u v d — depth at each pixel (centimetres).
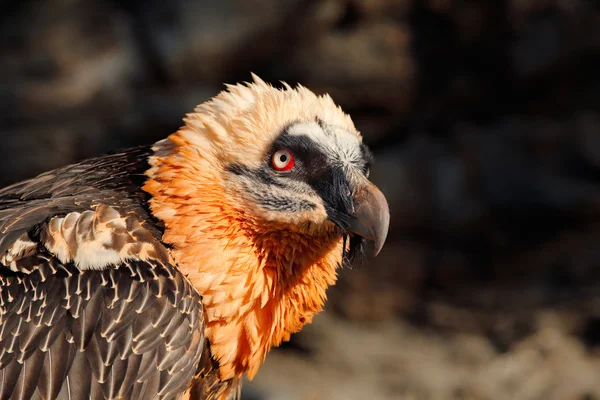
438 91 1568
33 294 527
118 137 1464
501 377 1186
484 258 1457
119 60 1499
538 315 1301
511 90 1588
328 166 580
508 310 1332
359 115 1552
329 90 1530
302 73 1530
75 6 1531
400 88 1540
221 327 564
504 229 1478
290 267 589
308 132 582
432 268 1420
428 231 1468
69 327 520
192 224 560
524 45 1573
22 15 1530
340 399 1097
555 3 1586
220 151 573
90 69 1487
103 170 617
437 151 1517
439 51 1571
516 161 1509
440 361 1225
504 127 1561
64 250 542
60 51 1494
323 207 579
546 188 1480
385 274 1401
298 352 1232
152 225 569
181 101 1476
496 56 1581
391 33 1552
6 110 1457
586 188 1483
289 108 589
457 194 1475
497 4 1573
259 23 1505
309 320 629
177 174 568
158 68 1512
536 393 1156
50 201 576
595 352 1229
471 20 1569
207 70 1517
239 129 576
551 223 1480
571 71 1581
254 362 588
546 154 1523
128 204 576
